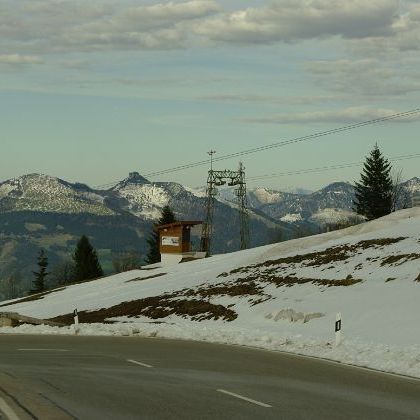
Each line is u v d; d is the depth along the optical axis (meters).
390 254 85.25
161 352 46.31
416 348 42.44
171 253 151.50
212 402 26.11
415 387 30.14
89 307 100.94
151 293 101.56
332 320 62.31
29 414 23.44
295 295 77.06
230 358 42.44
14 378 33.44
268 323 67.12
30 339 60.06
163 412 23.98
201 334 59.19
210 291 90.31
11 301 150.38
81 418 22.80
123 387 30.14
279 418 22.89
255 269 101.88
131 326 67.19
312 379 32.81
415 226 103.50
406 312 57.94
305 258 100.12
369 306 63.84
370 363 39.09
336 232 123.44
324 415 23.42
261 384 31.02
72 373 35.41
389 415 23.42
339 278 80.00
